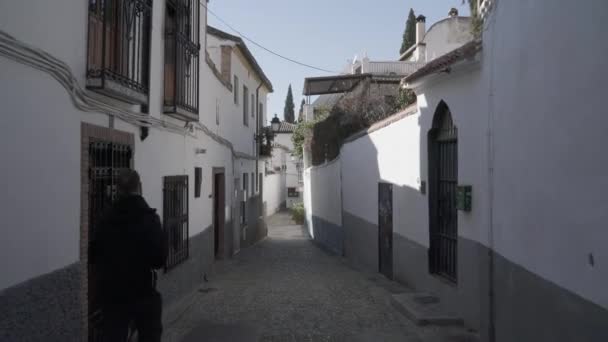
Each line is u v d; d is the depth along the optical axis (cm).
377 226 1184
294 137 2984
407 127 938
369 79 1772
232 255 1525
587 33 343
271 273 1174
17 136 375
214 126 1215
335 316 727
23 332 377
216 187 1350
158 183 736
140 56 673
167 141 781
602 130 324
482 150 606
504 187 525
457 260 693
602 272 325
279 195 4472
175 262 809
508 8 507
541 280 425
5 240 360
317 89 2098
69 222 454
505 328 518
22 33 381
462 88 676
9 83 366
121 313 414
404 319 705
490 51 572
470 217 646
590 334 340
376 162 1194
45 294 409
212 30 1485
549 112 409
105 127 541
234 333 639
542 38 421
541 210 426
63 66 438
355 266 1345
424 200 838
